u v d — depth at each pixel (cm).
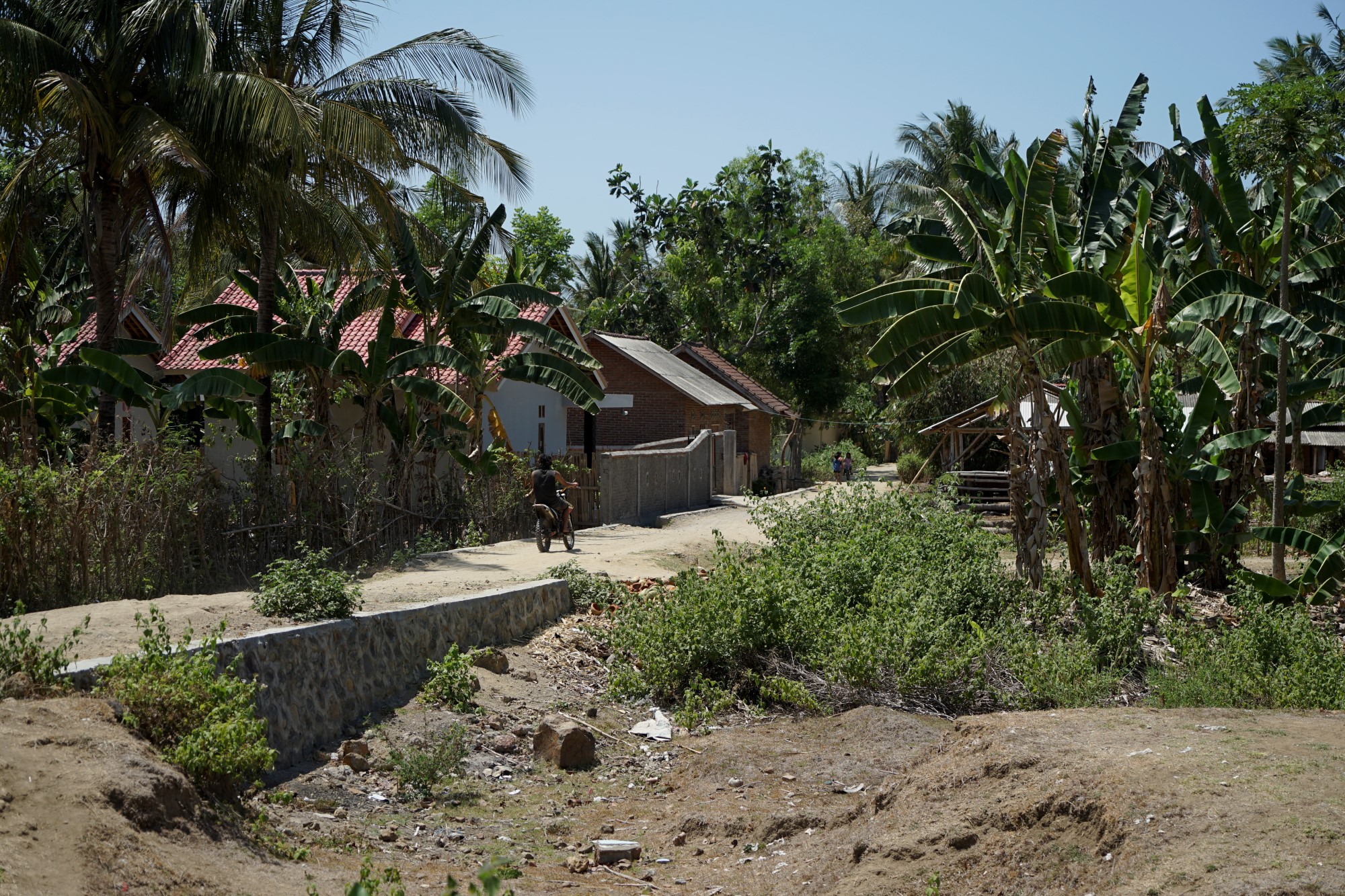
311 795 757
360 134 1666
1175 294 1544
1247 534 1655
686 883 668
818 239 5406
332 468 1681
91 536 1237
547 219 5406
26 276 2061
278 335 1823
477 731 938
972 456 3303
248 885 528
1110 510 1738
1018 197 1524
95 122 1532
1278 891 454
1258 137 1551
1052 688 1077
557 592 1334
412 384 1830
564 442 2944
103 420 1669
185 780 591
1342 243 1627
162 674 678
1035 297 1405
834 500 1752
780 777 875
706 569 1705
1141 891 488
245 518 1563
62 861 466
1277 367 1848
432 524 1922
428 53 1855
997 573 1373
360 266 1850
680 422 3438
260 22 1769
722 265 5119
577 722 1019
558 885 650
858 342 5606
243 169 1708
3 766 514
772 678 1116
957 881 567
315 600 961
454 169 2042
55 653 668
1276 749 607
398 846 702
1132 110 1673
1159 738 647
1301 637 1119
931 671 1080
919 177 5594
